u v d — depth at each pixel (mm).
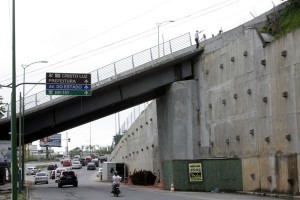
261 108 34156
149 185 54625
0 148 50938
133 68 45812
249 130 35969
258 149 34469
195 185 38688
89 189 45969
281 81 31266
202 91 45781
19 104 45594
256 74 35062
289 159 29938
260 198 29594
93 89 44688
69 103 46812
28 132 48844
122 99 47281
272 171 32219
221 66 41375
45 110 46500
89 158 140375
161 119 53156
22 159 50531
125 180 62906
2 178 59125
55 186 55281
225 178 37562
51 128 53562
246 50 36750
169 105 48781
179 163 39500
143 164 64500
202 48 45875
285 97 30625
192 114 46750
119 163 72812
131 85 47312
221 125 41375
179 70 48188
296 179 29047
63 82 34406
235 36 40125
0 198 34344
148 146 61406
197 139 46375
